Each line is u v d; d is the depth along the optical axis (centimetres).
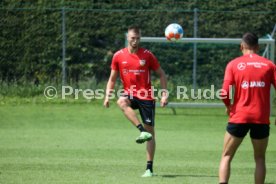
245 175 3797
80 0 8100
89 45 7925
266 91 3017
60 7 8031
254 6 8231
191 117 6781
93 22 7956
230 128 3025
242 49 3128
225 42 6788
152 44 7669
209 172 3875
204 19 8106
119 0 8181
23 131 5691
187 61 7675
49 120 6384
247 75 2998
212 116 6888
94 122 6306
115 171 3859
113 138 5359
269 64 3031
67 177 3622
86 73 7875
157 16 8050
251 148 4962
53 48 7856
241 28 8100
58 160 4253
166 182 3494
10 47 7838
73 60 7875
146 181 3522
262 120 2991
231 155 3058
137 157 4434
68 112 6906
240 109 3003
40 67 7831
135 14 8031
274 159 4475
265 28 8131
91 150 4716
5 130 5741
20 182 3453
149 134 3569
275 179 3700
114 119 6519
